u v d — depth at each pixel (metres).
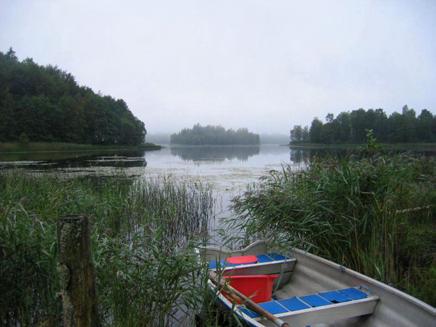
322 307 3.04
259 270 4.19
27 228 3.34
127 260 3.48
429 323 2.71
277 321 2.71
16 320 3.18
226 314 3.24
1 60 64.88
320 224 4.85
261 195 5.79
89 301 2.19
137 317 3.15
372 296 3.25
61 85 64.12
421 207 5.72
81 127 55.84
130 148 58.62
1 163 20.39
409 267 4.38
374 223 4.59
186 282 3.51
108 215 6.70
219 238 6.88
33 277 3.18
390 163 5.38
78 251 2.12
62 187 6.91
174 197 8.73
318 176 5.67
